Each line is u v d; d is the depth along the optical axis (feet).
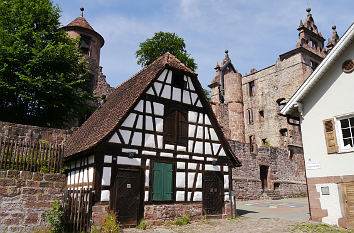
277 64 112.27
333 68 37.40
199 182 41.32
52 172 33.40
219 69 121.80
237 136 102.83
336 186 34.81
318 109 37.99
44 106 63.26
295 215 43.47
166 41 101.86
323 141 36.83
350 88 35.63
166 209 37.50
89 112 81.25
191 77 44.06
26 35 62.80
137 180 36.06
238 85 107.55
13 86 59.00
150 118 38.78
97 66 92.07
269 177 78.23
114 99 49.44
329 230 31.78
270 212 48.24
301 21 107.65
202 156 42.57
